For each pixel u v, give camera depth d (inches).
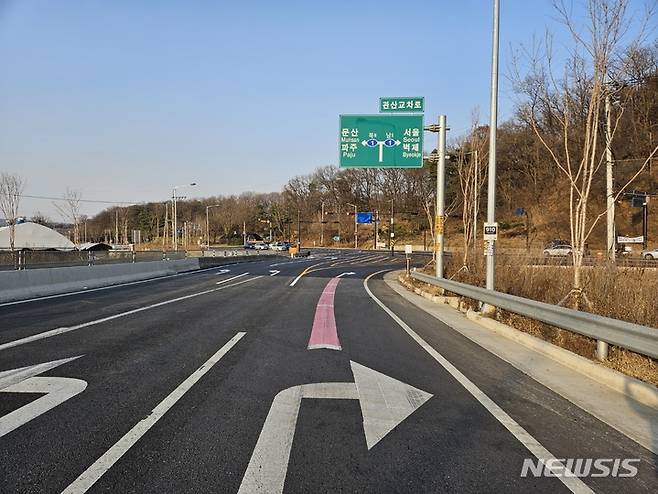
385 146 775.7
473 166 1047.0
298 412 206.7
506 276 658.8
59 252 905.5
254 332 389.1
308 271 1337.4
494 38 497.7
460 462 163.2
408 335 398.0
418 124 774.5
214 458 161.3
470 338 390.3
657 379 259.1
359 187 4626.0
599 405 225.1
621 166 1127.0
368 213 3602.4
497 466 160.9
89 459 159.0
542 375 276.2
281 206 5216.5
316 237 4810.5
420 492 142.9
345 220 4562.0
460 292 561.3
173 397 222.5
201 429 185.8
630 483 151.7
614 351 312.3
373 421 198.2
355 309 561.0
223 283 885.8
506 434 188.4
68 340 344.5
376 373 273.3
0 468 151.9
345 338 377.4
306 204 5034.5
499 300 435.2
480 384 256.8
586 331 293.9
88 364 278.5
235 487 142.8
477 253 923.4
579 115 481.4
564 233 2039.9
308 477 149.9
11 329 385.7
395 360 306.8
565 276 572.1
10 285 589.0
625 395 240.5
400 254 2805.1
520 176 2770.7
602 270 527.5
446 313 542.3
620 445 180.5
